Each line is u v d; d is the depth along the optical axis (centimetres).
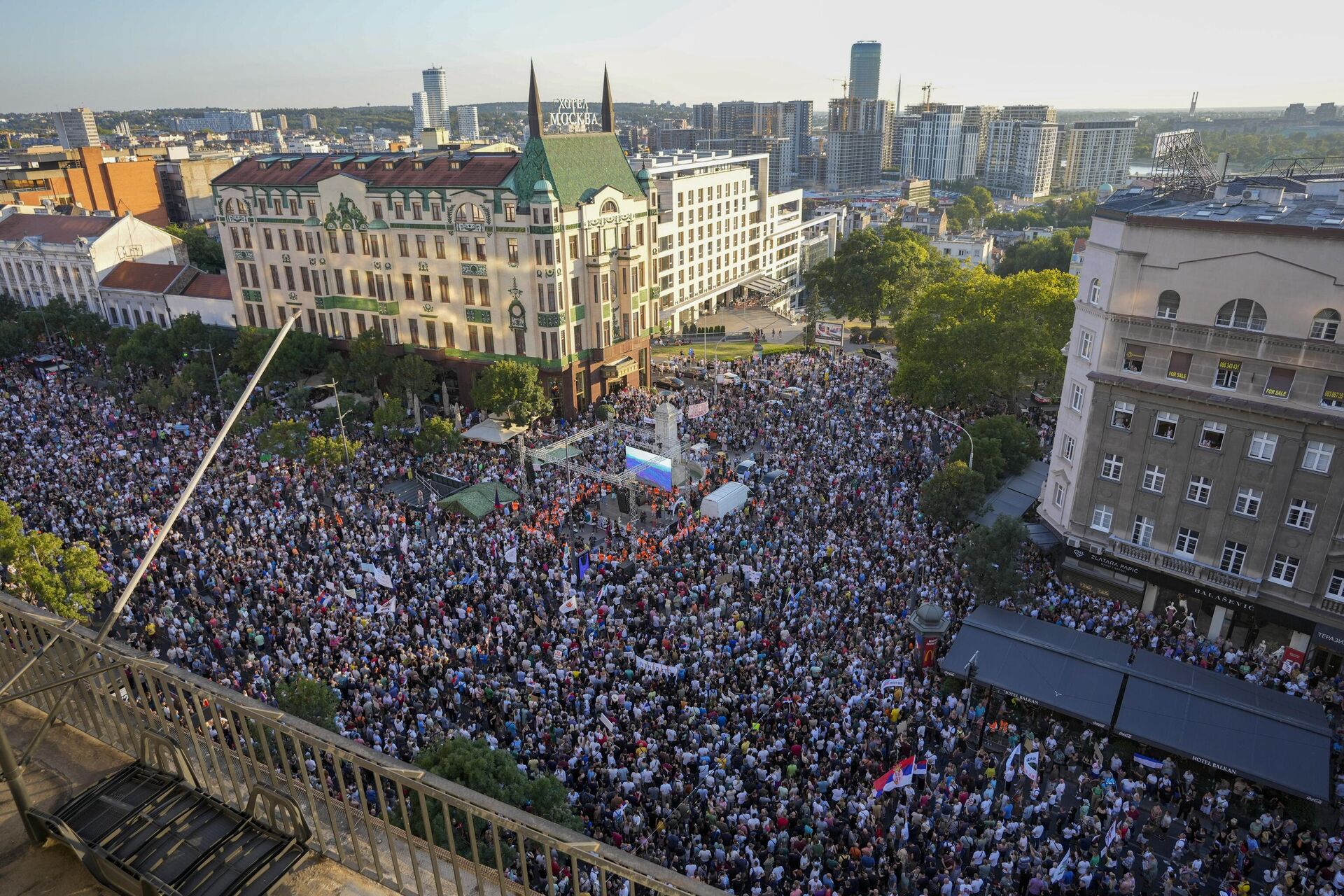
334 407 7319
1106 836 2866
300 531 5212
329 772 2881
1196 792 3266
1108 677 3588
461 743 2648
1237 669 3950
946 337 7300
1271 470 3966
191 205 17962
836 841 2869
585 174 7950
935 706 3569
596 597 4431
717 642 3931
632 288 8394
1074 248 12550
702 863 2692
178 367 8919
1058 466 4934
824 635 4016
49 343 10444
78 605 3791
